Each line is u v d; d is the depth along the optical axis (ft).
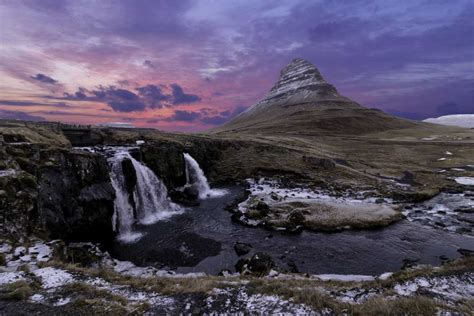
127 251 85.56
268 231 104.22
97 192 95.35
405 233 102.99
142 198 122.01
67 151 94.12
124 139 170.30
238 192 166.71
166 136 210.18
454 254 86.07
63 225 79.00
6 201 64.95
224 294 45.06
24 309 37.06
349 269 76.28
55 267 51.96
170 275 68.44
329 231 103.96
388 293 45.68
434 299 43.19
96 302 39.78
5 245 57.82
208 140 237.25
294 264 78.48
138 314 38.52
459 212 128.57
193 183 172.96
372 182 182.70
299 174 192.85
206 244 92.02
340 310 39.24
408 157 287.48
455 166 247.50
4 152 77.56
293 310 39.73
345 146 349.61
